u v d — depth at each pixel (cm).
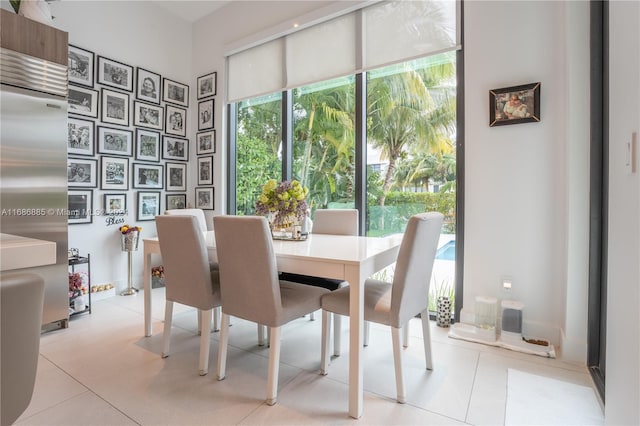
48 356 207
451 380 180
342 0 299
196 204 416
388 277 302
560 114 216
